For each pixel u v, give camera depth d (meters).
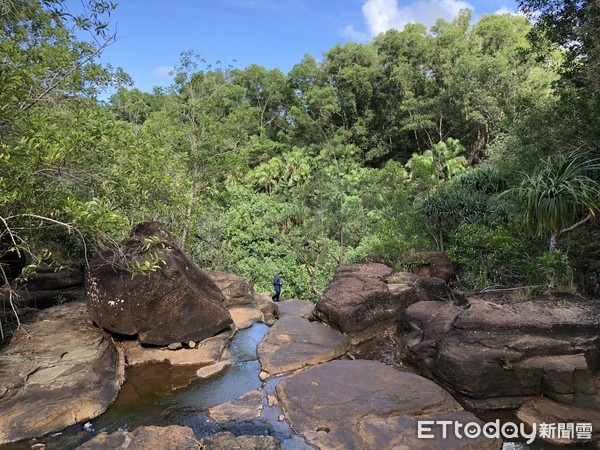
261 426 4.26
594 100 6.04
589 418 4.17
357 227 16.16
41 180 4.84
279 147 37.25
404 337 6.06
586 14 6.74
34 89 5.01
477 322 5.22
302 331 6.79
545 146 7.05
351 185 18.20
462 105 27.83
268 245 17.09
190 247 12.73
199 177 12.48
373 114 37.59
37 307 7.80
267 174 29.19
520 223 6.61
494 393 4.56
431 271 8.92
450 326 5.41
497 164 11.34
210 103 13.30
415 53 34.56
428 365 5.18
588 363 4.70
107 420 4.42
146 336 6.16
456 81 26.89
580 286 6.05
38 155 4.34
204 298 6.54
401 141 35.66
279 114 44.22
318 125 36.97
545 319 5.11
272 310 9.12
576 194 5.45
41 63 5.17
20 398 4.39
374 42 40.94
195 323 6.45
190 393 5.07
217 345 6.46
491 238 7.08
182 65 13.26
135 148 6.47
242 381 5.41
